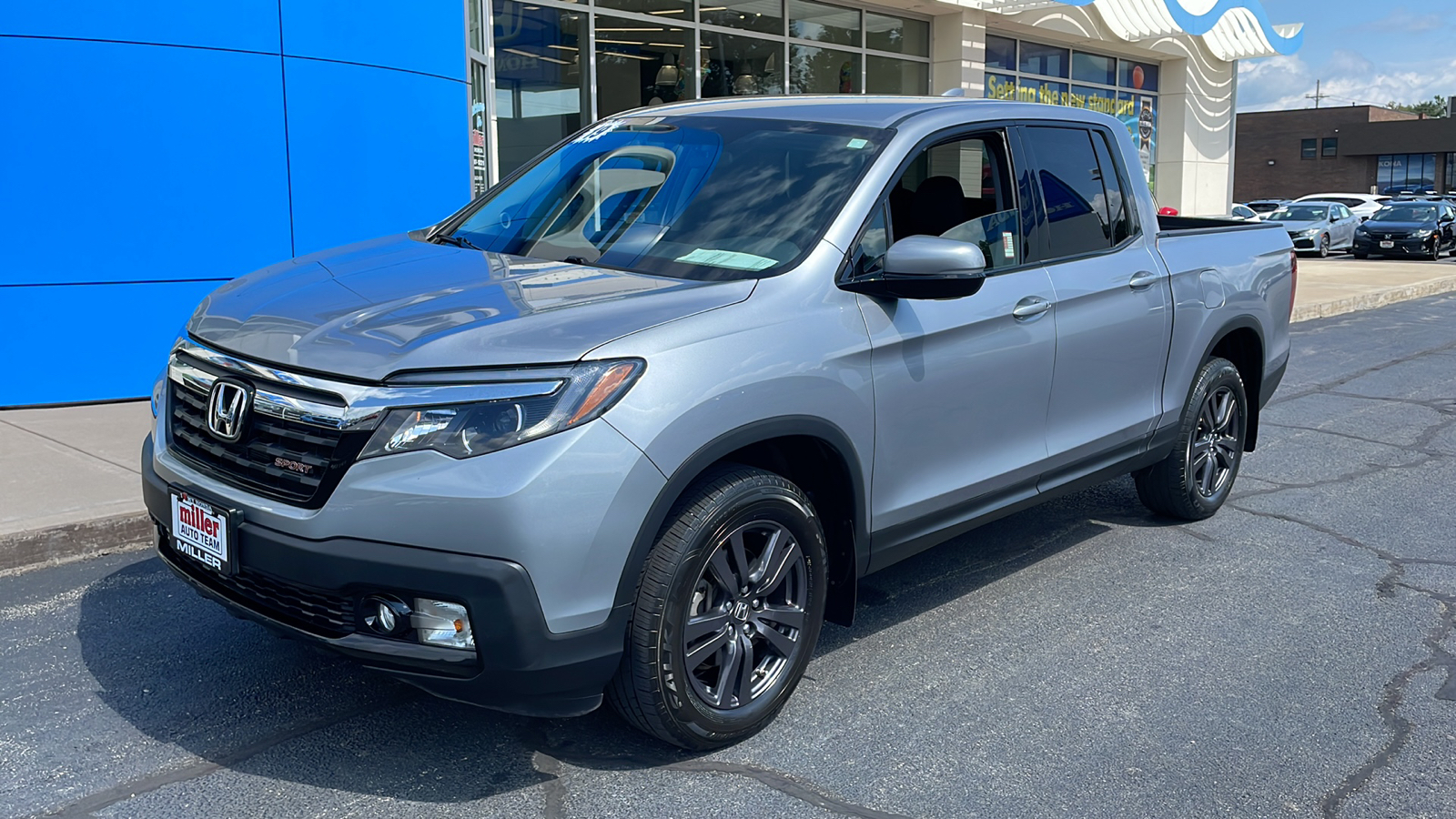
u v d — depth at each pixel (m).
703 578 3.21
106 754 3.24
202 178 7.70
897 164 3.87
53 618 4.20
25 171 7.12
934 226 4.03
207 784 3.09
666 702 3.11
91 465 5.79
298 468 2.91
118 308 7.52
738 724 3.33
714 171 3.98
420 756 3.27
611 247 3.76
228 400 3.10
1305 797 3.20
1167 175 24.78
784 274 3.46
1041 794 3.17
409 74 8.73
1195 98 24.69
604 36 12.98
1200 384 5.41
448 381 2.81
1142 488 5.68
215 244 7.81
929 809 3.07
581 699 3.01
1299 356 11.95
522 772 3.20
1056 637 4.31
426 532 2.76
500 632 2.79
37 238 7.21
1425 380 10.42
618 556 2.91
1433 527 5.84
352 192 8.45
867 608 4.58
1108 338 4.67
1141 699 3.79
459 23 9.18
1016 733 3.53
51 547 4.77
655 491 2.95
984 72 18.23
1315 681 3.96
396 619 2.86
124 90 7.34
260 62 7.83
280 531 2.89
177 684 3.68
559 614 2.85
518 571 2.77
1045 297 4.30
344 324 3.09
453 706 3.58
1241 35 24.42
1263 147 76.25
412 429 2.78
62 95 7.16
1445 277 20.53
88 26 7.17
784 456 3.63
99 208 7.37
